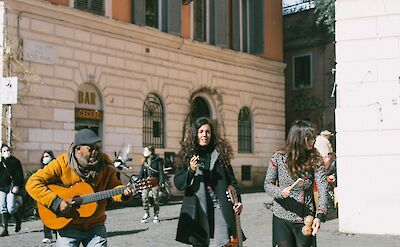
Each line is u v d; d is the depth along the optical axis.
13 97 14.69
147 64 22.03
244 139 26.97
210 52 24.95
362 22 10.66
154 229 12.23
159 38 22.45
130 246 9.89
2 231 11.71
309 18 30.72
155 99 22.55
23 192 11.87
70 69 19.14
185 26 24.11
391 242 9.58
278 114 28.94
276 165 5.46
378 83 10.51
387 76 10.45
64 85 18.92
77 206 4.93
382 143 10.44
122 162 5.52
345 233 10.67
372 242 9.60
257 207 16.78
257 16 27.83
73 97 19.20
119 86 20.86
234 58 26.27
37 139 17.98
